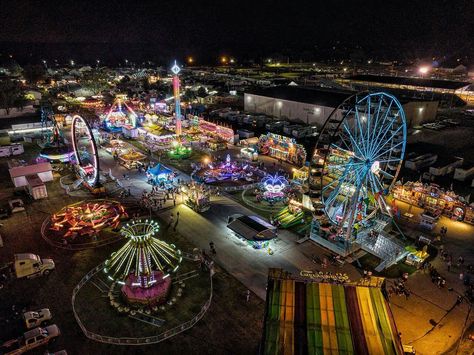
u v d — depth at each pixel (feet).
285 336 72.64
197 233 147.23
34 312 101.45
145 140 271.28
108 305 108.78
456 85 408.67
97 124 311.88
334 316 77.92
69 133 288.10
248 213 164.35
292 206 160.15
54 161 226.58
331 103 292.40
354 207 131.13
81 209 162.81
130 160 225.97
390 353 69.67
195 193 167.73
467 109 389.19
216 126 278.87
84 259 130.72
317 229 142.10
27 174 192.13
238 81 564.30
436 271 122.11
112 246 138.72
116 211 161.17
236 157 238.48
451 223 156.56
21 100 366.84
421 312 105.50
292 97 321.32
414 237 145.07
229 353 91.97
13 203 165.89
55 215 159.43
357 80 481.05
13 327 100.48
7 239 143.33
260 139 245.04
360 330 74.69
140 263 112.78
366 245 135.13
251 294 112.68
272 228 139.33
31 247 138.00
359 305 81.46
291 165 223.51
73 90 472.85
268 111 339.57
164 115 341.00
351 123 266.57
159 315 104.47
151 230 116.47
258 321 102.22
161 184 191.52
